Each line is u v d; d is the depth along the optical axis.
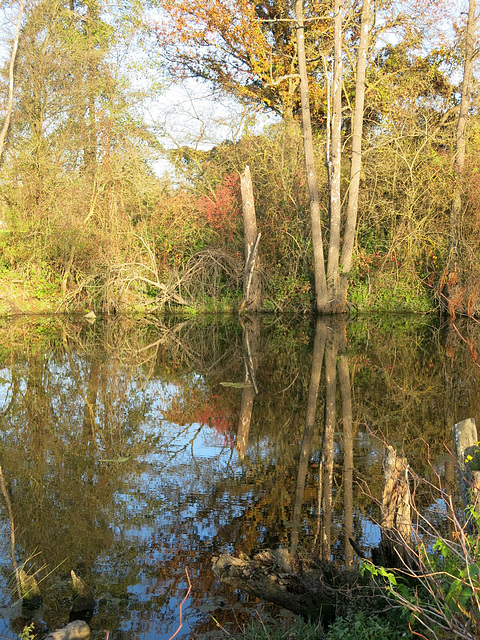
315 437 6.72
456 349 13.15
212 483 5.24
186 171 23.31
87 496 4.93
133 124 23.55
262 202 21.28
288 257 20.80
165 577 3.64
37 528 4.32
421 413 7.72
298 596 3.39
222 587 3.55
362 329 16.45
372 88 22.20
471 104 22.36
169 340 14.92
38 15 22.34
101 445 6.45
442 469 5.53
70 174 22.00
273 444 6.46
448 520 4.15
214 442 6.57
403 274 20.22
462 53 22.56
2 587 3.59
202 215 21.16
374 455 6.03
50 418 7.60
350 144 24.06
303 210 20.77
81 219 20.94
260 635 3.06
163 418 7.64
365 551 3.88
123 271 20.38
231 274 20.80
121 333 16.09
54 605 3.39
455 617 2.43
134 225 21.84
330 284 19.34
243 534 4.19
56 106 22.78
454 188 18.77
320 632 3.04
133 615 3.28
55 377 10.25
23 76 22.30
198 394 9.05
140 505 4.74
